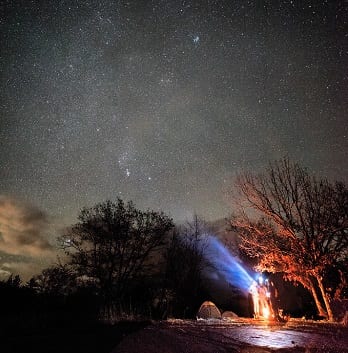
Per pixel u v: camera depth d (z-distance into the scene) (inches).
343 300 658.2
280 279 1053.2
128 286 1165.1
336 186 773.3
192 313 1101.7
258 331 431.2
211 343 332.5
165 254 1295.5
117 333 400.2
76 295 753.0
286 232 764.0
